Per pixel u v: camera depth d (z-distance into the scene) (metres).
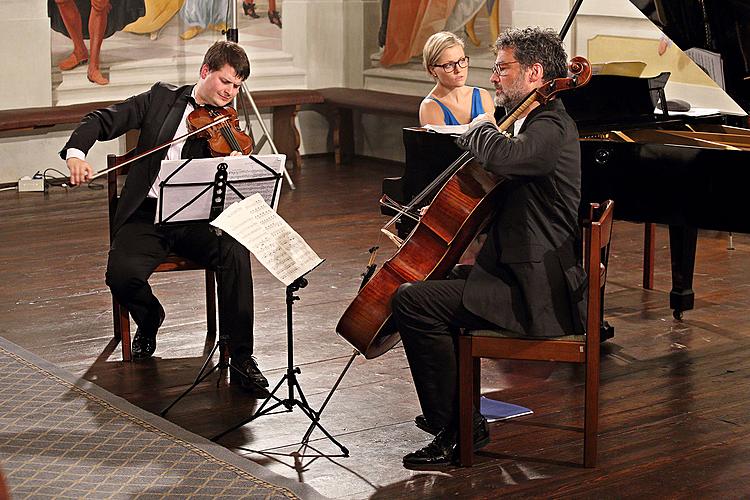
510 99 3.93
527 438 4.20
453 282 3.86
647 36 8.82
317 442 4.18
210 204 4.55
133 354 5.18
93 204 8.91
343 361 5.12
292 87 11.22
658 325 5.68
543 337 3.79
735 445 4.12
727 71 5.17
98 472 3.83
